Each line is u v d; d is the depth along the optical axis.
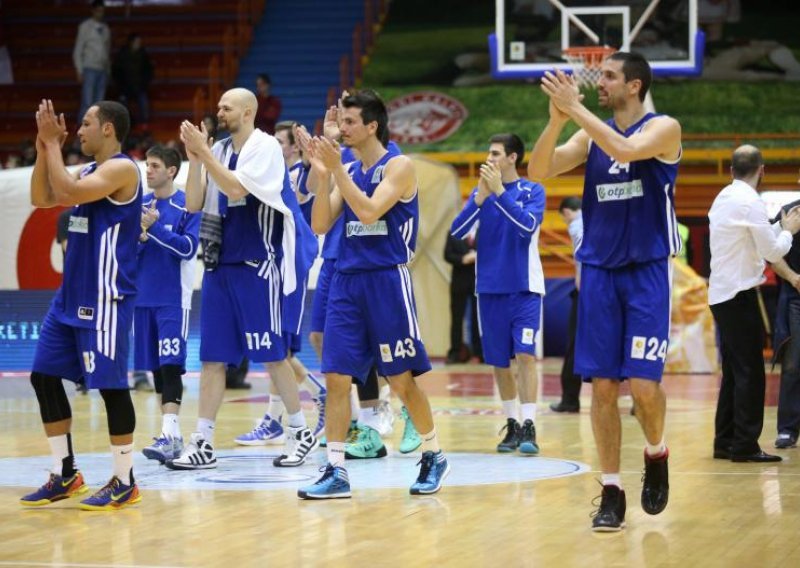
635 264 7.04
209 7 34.50
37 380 8.12
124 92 29.45
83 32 28.66
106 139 8.09
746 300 10.05
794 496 8.33
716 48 33.38
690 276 21.20
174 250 10.30
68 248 8.00
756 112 31.92
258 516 7.58
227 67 32.41
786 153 29.31
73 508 7.93
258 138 9.53
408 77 33.47
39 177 8.02
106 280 7.88
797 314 10.89
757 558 6.31
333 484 8.24
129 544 6.73
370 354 8.37
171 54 33.47
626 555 6.39
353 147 8.40
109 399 7.98
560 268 26.27
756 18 33.66
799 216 10.44
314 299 11.09
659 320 7.00
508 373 10.93
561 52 20.08
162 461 10.01
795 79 32.78
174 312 10.51
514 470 9.59
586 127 6.81
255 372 21.72
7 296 20.00
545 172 7.18
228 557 6.36
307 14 34.97
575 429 12.67
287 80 33.09
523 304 10.79
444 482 8.95
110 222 7.92
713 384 18.84
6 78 32.94
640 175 7.00
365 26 34.38
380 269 8.21
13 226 19.91
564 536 6.91
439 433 12.46
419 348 8.31
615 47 19.61
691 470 9.64
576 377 14.56
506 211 10.46
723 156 28.77
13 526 7.30
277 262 9.77
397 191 8.07
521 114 32.12
